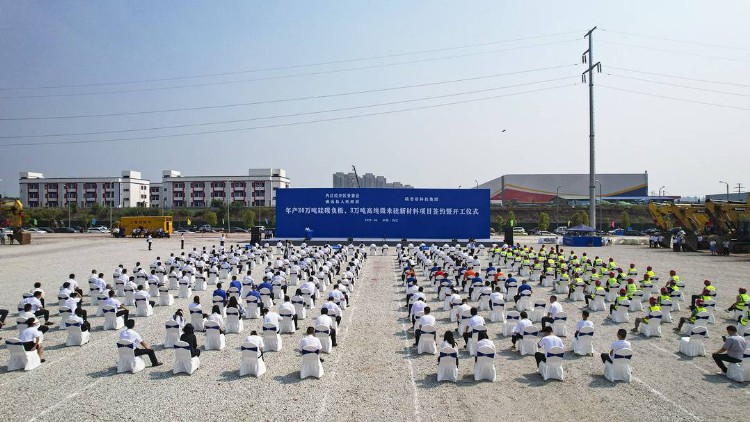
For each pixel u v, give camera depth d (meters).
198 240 69.62
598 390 12.55
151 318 21.27
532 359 15.23
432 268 31.14
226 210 106.88
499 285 26.73
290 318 18.53
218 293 20.86
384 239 59.31
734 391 12.48
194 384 12.94
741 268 37.88
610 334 18.27
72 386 12.79
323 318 16.14
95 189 129.38
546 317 17.98
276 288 25.92
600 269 27.98
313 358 13.37
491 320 20.56
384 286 29.75
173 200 125.50
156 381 13.17
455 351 13.09
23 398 11.97
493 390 12.56
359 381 13.22
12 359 14.07
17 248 56.00
